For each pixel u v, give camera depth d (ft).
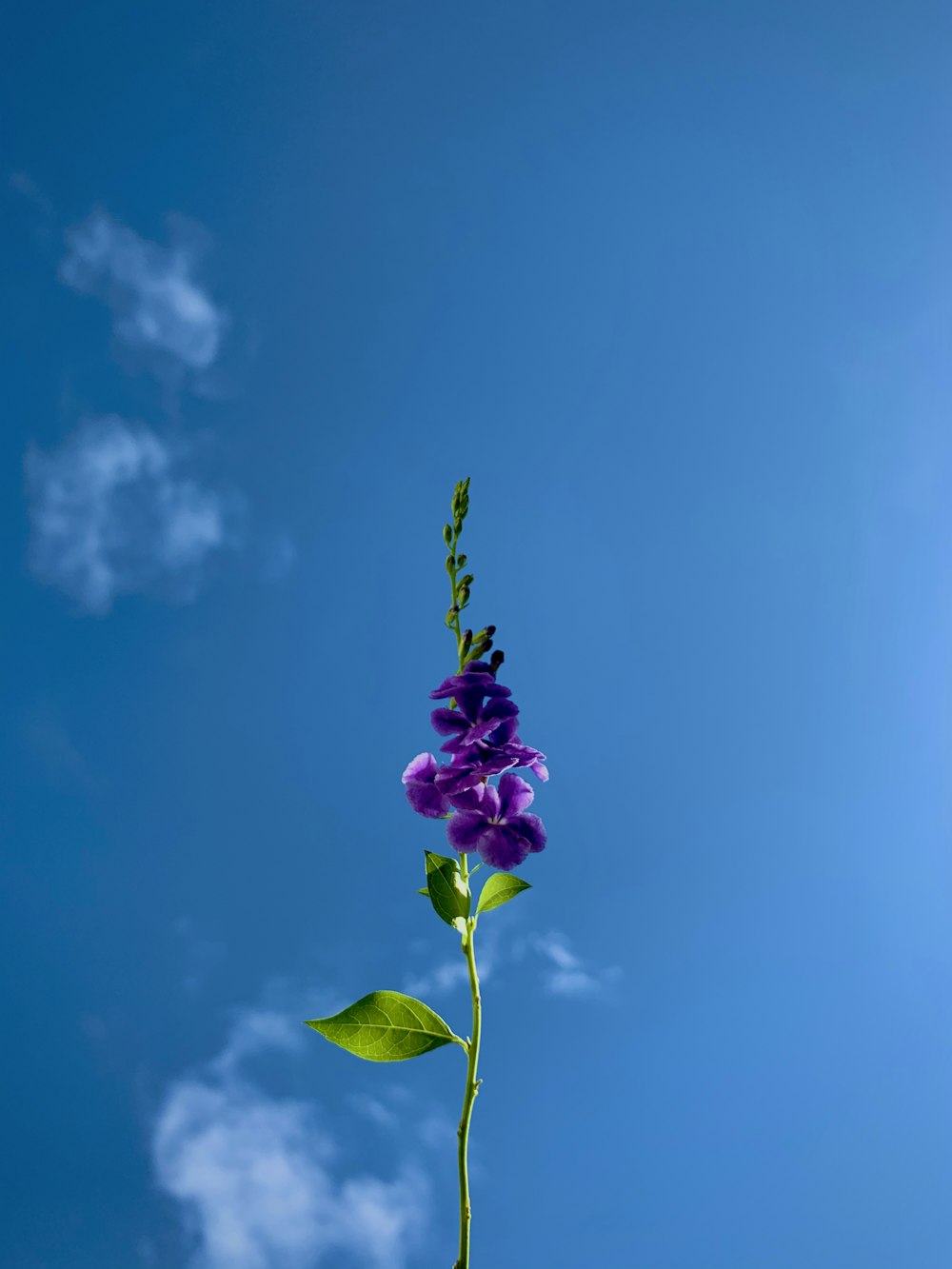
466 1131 0.54
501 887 0.61
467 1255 0.51
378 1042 0.58
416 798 0.63
